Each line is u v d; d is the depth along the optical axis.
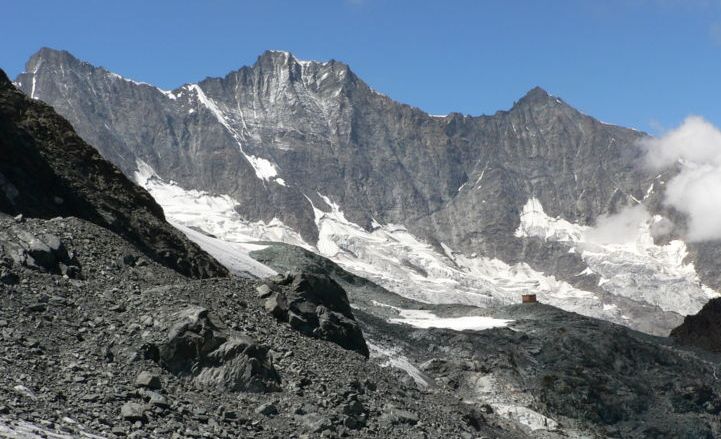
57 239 42.88
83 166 63.28
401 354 88.44
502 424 66.44
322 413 38.97
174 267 61.38
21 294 37.47
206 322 38.53
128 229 60.62
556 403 91.50
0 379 30.03
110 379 33.25
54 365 33.03
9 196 50.53
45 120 63.97
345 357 47.88
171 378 35.97
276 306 48.56
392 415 43.19
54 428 27.22
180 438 30.36
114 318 38.66
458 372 85.44
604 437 85.00
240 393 37.34
